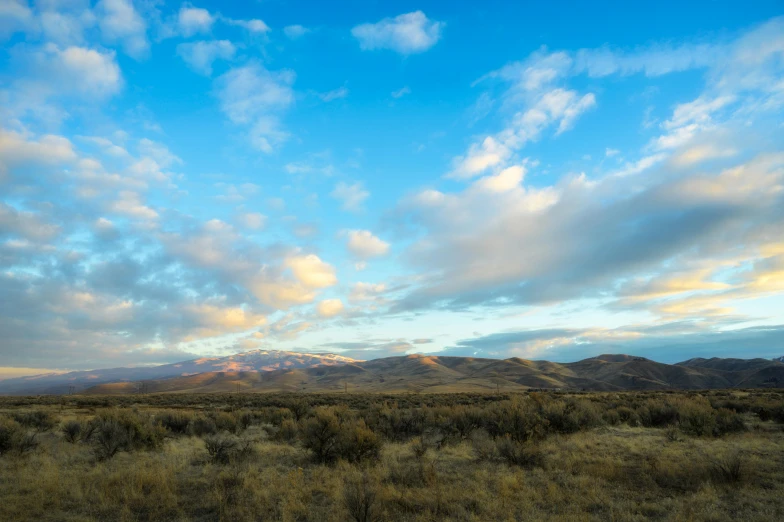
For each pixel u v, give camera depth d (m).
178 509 10.50
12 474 13.33
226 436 20.64
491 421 21.00
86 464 15.38
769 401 34.38
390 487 11.46
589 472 13.46
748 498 10.55
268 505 10.56
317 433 16.19
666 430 21.81
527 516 9.43
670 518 9.16
